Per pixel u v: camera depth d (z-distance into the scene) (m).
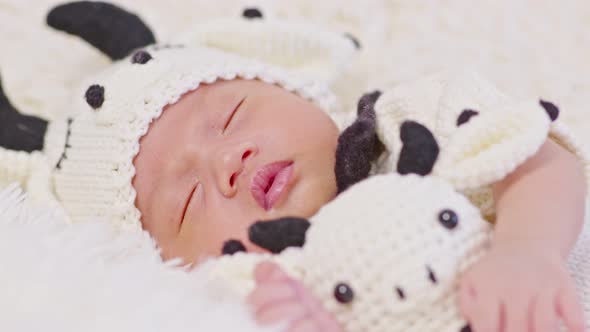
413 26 1.25
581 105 1.13
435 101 0.81
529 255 0.59
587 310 0.73
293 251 0.68
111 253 0.71
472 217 0.65
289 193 0.81
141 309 0.59
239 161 0.79
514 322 0.56
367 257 0.62
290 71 1.02
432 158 0.70
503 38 1.21
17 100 1.17
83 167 0.89
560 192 0.66
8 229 0.69
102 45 1.12
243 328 0.58
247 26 1.09
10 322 0.58
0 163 0.95
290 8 1.28
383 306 0.62
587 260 0.78
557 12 1.24
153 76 0.89
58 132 0.96
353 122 0.82
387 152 0.83
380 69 1.21
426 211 0.63
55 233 0.70
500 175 0.66
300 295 0.60
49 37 1.22
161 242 0.83
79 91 1.00
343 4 1.27
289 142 0.83
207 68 0.91
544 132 0.67
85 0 1.14
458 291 0.60
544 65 1.18
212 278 0.67
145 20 1.24
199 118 0.86
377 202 0.65
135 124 0.86
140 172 0.85
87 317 0.58
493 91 0.81
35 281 0.62
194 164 0.83
